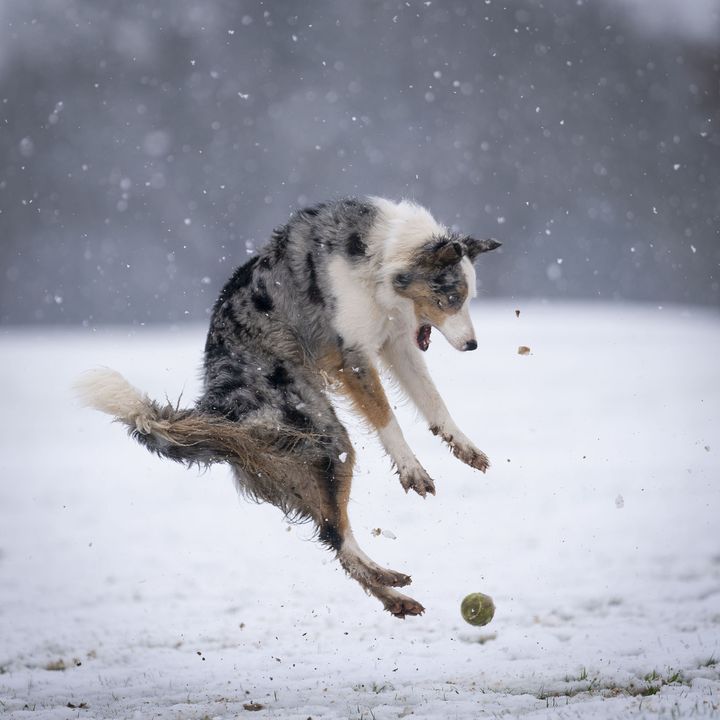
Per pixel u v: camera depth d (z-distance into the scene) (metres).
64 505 20.11
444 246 10.94
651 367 37.34
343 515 10.87
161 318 88.00
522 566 14.30
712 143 100.06
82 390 10.43
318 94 104.12
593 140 101.00
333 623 12.17
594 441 24.34
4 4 105.12
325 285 11.19
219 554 15.97
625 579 13.38
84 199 95.12
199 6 107.00
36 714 8.80
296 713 8.61
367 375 11.18
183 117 101.88
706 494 18.52
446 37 106.69
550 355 41.62
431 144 100.81
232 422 10.69
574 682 9.34
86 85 102.81
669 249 92.94
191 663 10.75
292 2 107.81
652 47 105.56
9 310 87.94
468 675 9.82
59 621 12.69
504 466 21.92
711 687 8.73
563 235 94.81
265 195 98.69
